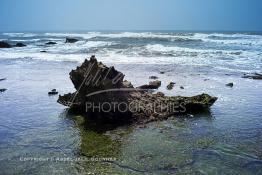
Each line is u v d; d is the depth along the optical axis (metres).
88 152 7.12
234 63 24.08
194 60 25.80
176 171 6.17
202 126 8.98
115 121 9.32
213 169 6.25
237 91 13.98
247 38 58.56
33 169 6.32
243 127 8.89
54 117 9.94
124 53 31.55
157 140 7.83
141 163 6.52
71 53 32.88
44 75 18.56
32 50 38.16
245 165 6.43
